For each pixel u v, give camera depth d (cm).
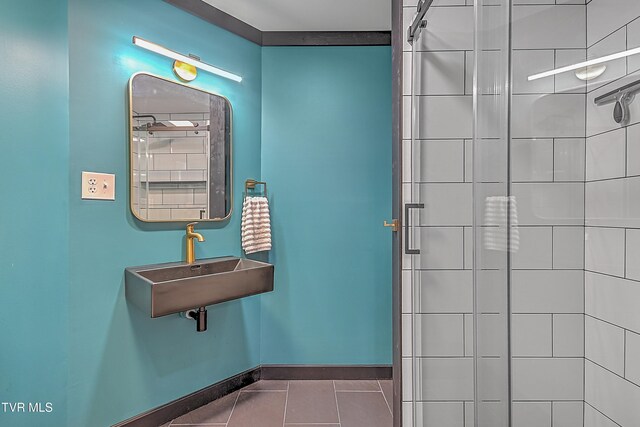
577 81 118
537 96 119
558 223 119
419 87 154
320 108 247
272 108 246
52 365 156
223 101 221
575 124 120
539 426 118
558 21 119
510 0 119
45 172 154
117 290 175
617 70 113
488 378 120
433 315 145
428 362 149
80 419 162
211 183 215
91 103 165
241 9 220
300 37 246
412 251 160
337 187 248
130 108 178
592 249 118
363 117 247
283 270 248
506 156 118
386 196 248
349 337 248
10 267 149
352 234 248
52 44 154
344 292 248
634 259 112
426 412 150
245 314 237
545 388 118
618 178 114
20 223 150
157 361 192
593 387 117
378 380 246
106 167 171
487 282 119
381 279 248
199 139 210
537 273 119
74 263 160
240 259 220
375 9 221
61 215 157
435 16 140
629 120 112
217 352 221
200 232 212
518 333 119
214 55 218
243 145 235
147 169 187
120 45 176
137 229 183
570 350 119
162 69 194
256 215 231
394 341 168
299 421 195
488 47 121
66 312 158
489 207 120
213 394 217
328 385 238
